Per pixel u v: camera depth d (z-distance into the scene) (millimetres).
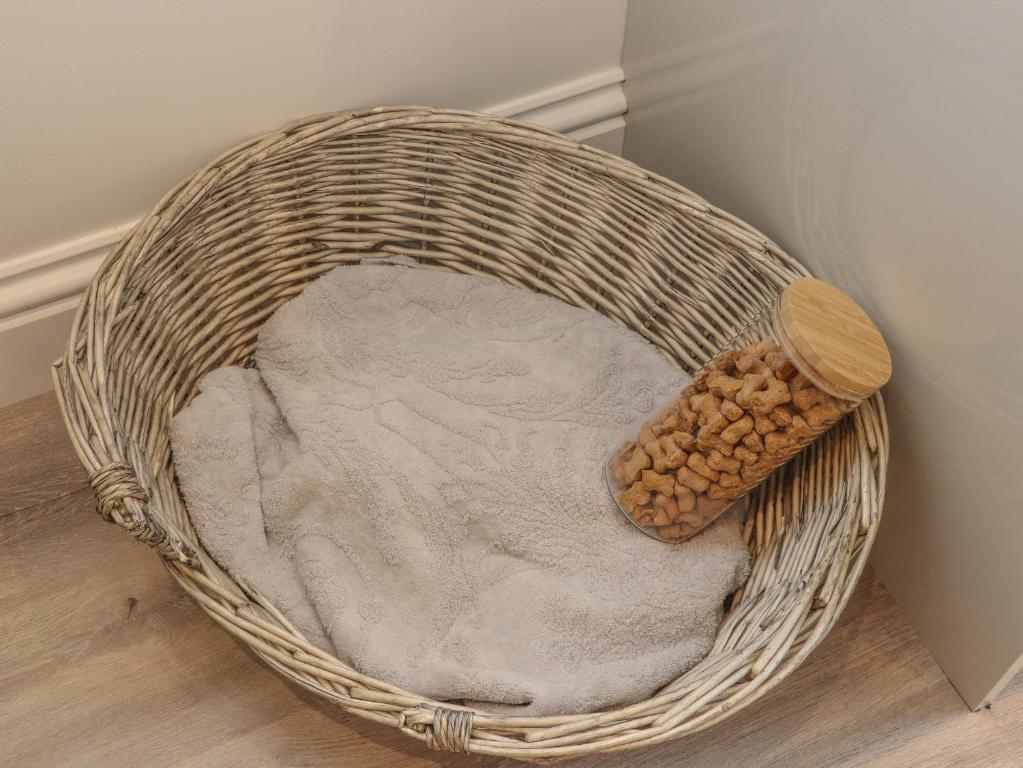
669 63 1218
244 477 1039
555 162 1160
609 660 971
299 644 848
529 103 1303
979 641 995
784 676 831
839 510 920
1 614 1088
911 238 884
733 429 881
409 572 993
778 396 858
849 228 969
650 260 1147
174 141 1107
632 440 1010
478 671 930
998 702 1071
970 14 761
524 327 1142
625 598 982
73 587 1110
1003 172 768
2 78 970
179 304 1073
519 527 1013
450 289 1165
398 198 1179
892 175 887
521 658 959
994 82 756
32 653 1064
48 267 1140
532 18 1220
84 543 1141
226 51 1059
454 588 993
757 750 1032
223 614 853
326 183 1144
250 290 1140
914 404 961
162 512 927
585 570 1001
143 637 1079
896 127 866
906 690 1075
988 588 946
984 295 819
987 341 830
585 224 1166
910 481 1016
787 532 1001
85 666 1059
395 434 1042
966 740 1050
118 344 984
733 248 1070
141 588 1112
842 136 939
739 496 989
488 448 1041
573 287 1198
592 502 1018
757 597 975
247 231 1119
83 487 1186
